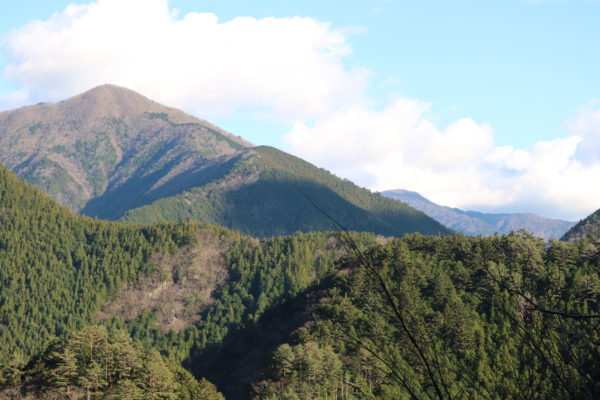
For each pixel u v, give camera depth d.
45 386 95.00
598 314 4.27
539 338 4.72
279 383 91.81
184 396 100.00
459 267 112.94
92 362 96.94
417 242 142.62
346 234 5.11
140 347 110.12
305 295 174.38
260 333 176.50
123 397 87.06
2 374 100.50
